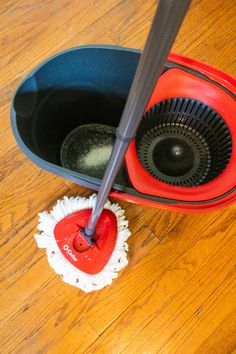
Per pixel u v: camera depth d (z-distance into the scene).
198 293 1.15
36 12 1.29
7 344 1.08
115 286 1.13
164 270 1.15
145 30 1.31
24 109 0.97
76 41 1.29
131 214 1.18
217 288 1.15
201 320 1.13
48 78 0.99
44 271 1.13
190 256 1.17
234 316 1.14
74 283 1.10
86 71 1.04
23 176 1.18
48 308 1.11
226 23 1.33
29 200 1.17
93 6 1.31
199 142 1.13
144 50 0.43
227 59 1.31
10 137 1.20
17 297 1.11
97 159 1.18
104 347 1.10
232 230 1.19
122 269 1.15
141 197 0.93
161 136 1.14
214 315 1.14
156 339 1.11
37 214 1.16
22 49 1.26
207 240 1.18
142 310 1.13
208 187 0.95
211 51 1.31
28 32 1.28
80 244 1.09
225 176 0.96
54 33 1.28
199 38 1.32
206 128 1.10
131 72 1.04
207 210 0.92
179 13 0.38
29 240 1.14
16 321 1.10
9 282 1.12
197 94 1.01
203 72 0.98
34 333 1.10
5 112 1.21
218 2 1.34
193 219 1.19
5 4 1.29
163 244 1.17
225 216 1.20
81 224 1.10
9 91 1.23
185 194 0.94
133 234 1.17
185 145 1.13
